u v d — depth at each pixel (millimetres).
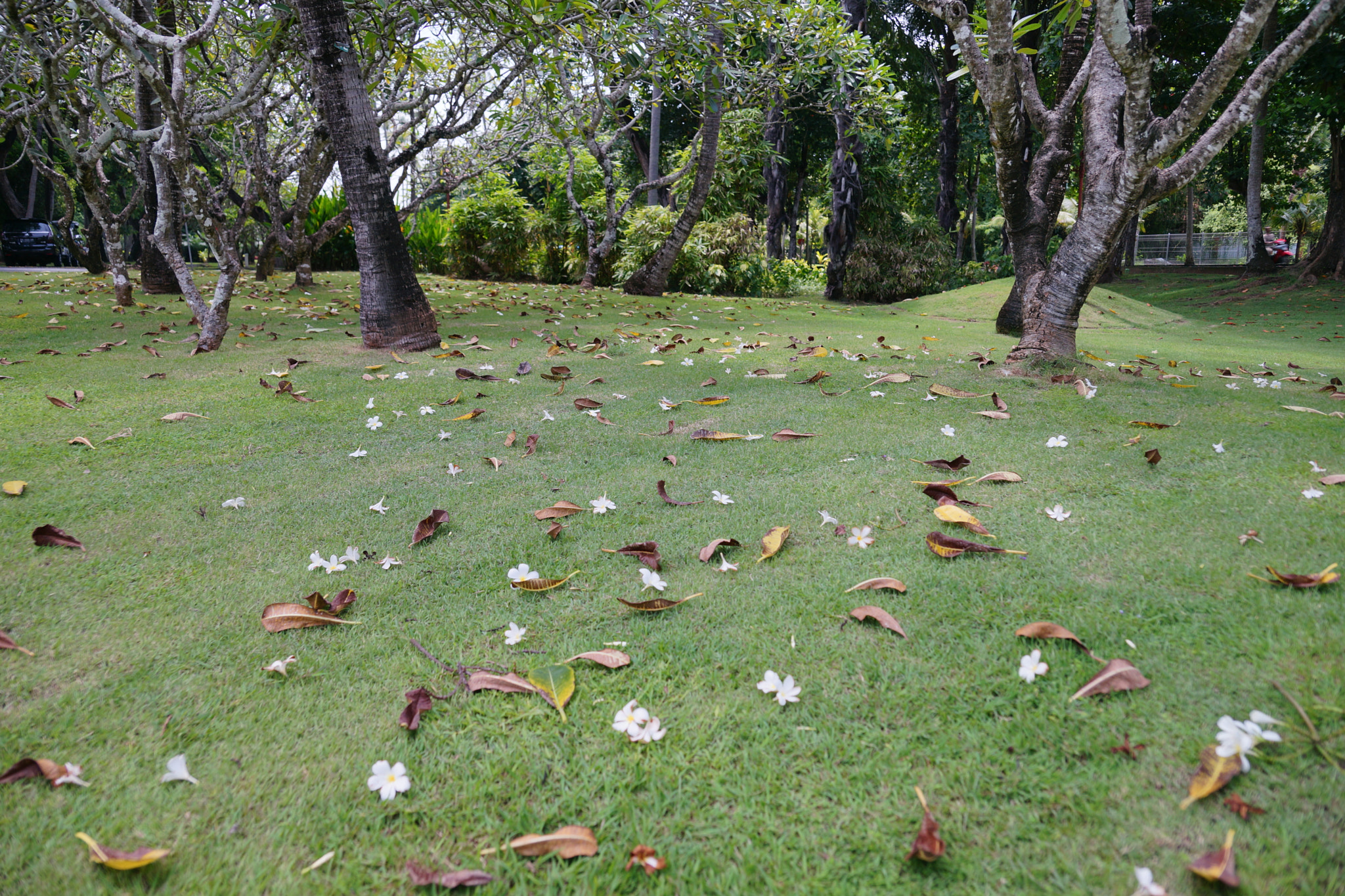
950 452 3070
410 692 1560
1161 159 4047
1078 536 2232
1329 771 1283
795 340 6516
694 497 2646
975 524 2229
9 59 7543
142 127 7895
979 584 1965
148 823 1262
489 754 1412
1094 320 10375
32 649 1743
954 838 1206
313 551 2256
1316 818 1197
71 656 1722
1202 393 4172
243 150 9062
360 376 4539
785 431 3299
